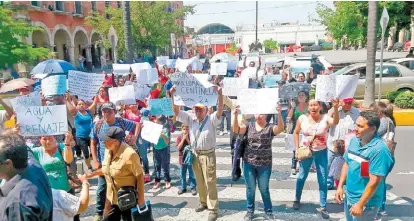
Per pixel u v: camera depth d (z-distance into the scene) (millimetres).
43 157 4414
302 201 6227
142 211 4500
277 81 13141
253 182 5410
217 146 10000
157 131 6105
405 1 16203
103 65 37250
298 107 7562
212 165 5520
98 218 5547
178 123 12320
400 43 32906
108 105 5414
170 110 6816
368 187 3527
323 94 5574
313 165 7641
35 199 2357
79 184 4754
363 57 24812
